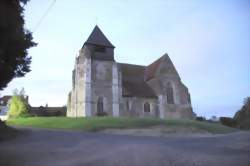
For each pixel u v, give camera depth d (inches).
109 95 2065.7
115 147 595.2
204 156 469.1
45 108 2979.8
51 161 461.1
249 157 459.5
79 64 2106.3
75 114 2059.5
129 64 2512.3
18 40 642.8
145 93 2222.0
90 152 540.1
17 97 2249.0
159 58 2471.7
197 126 1347.2
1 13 556.1
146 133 1128.8
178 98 2287.2
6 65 684.7
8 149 590.9
